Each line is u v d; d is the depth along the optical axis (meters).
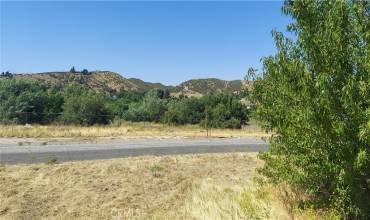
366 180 7.54
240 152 22.70
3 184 14.98
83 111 42.03
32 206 13.84
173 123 47.41
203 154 21.47
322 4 7.80
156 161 19.05
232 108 47.91
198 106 50.25
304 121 7.34
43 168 16.84
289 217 9.30
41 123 40.47
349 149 6.86
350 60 7.26
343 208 7.83
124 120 46.44
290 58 8.48
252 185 13.30
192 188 15.54
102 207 14.15
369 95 6.92
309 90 7.15
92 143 24.39
